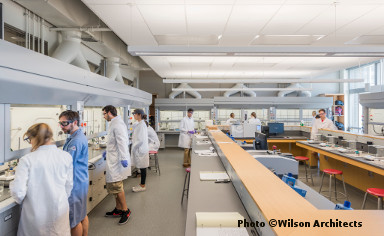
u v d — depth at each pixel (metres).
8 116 1.99
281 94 8.26
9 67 1.62
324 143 4.62
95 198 3.17
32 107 2.53
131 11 2.93
